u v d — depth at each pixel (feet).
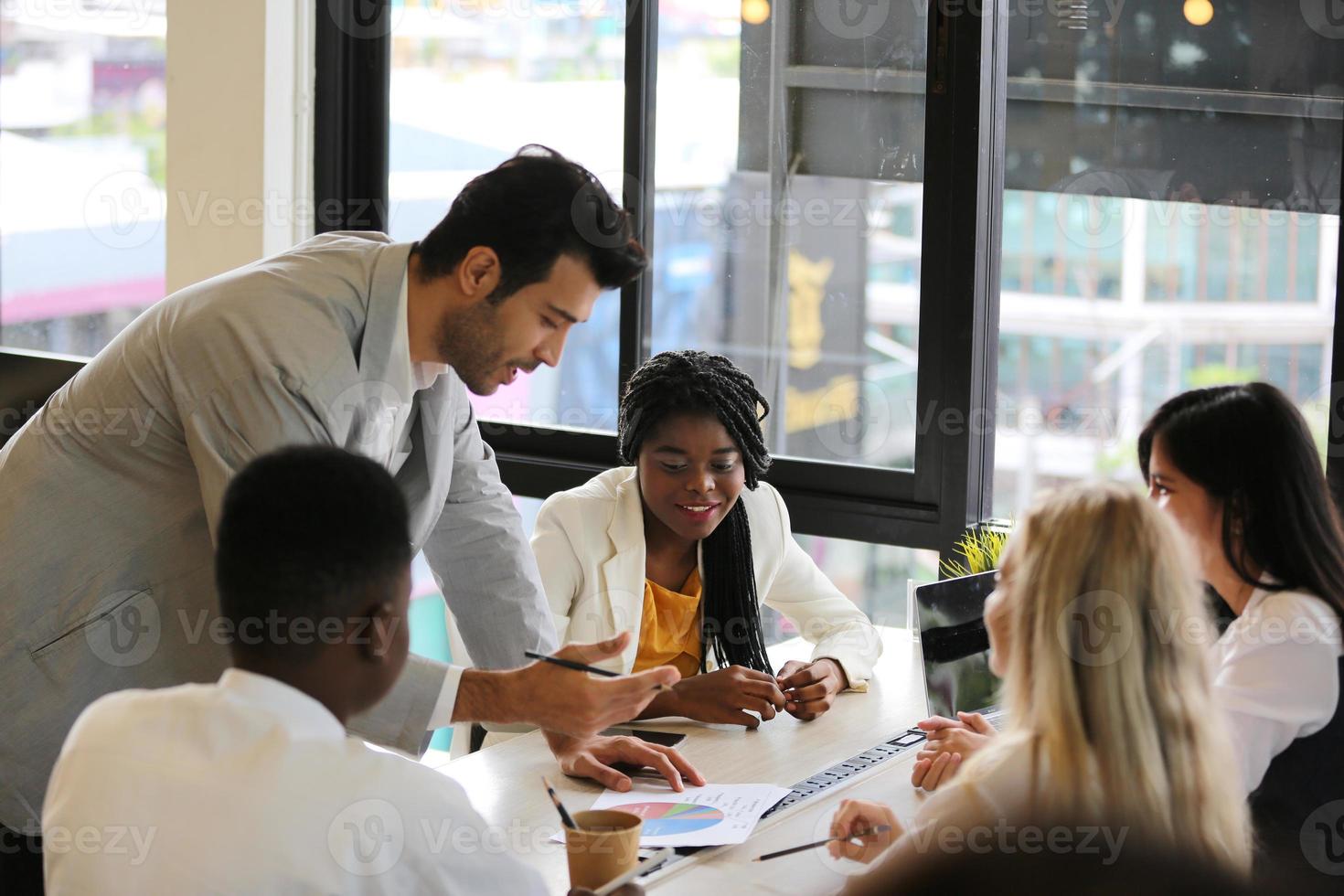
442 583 6.66
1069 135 8.89
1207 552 5.04
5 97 12.35
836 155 9.45
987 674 6.23
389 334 5.44
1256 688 4.75
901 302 9.31
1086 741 4.13
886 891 4.33
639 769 5.74
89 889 3.67
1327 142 8.27
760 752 6.01
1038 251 9.05
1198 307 8.75
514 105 10.42
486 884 3.98
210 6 10.19
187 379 5.32
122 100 11.83
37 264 12.64
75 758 3.78
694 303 10.09
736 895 4.54
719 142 9.83
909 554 9.43
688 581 7.32
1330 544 4.93
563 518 7.18
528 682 5.12
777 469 9.61
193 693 3.83
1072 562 4.18
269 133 10.21
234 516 3.90
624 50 9.95
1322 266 8.37
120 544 5.66
